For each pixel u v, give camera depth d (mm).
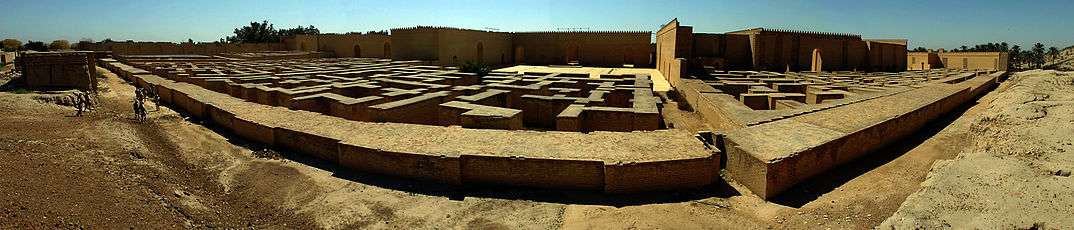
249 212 8172
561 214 8031
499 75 29641
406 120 15391
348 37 58938
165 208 7668
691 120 18719
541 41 55281
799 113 14203
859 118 13297
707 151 9477
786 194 9086
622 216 7961
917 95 19391
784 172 9000
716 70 38531
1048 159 9469
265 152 11508
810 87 23703
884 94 19906
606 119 14203
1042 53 92500
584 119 14344
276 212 8172
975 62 53281
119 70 30797
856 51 48125
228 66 34656
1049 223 6145
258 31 80938
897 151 12820
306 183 9398
